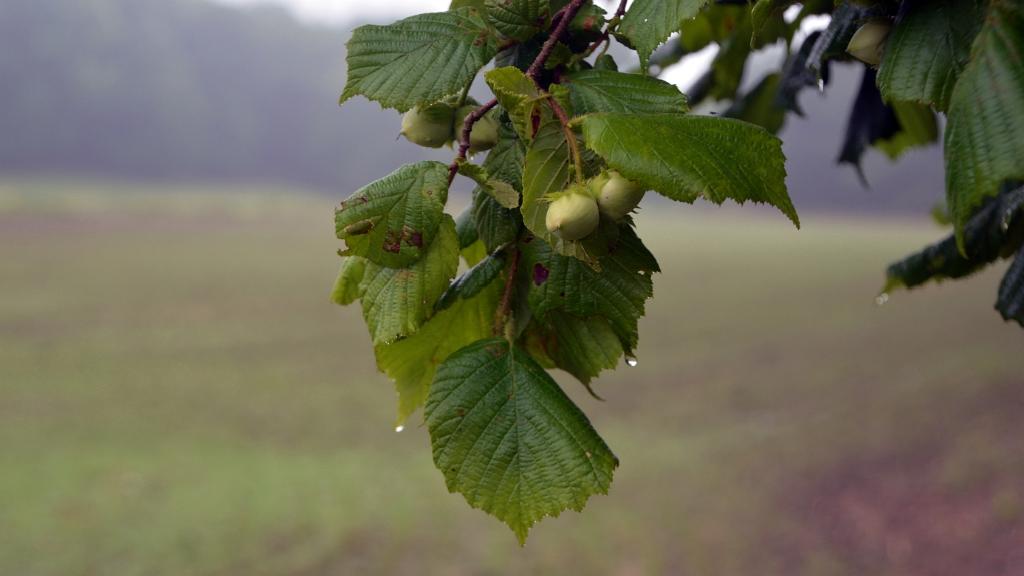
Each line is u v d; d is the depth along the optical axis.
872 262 20.17
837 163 0.98
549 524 4.82
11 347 9.52
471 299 0.73
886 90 0.62
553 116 0.63
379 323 0.65
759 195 0.61
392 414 7.09
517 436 0.66
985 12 0.61
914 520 4.75
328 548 4.38
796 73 0.90
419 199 0.64
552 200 0.63
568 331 0.71
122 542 4.40
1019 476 5.12
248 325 11.52
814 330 11.16
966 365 8.30
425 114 0.67
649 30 0.65
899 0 0.65
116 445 6.11
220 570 4.11
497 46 0.66
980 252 0.83
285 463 5.79
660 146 0.60
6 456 5.79
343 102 0.66
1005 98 0.57
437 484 5.38
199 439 6.31
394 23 0.67
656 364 9.32
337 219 0.64
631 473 5.74
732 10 0.94
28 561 4.16
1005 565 4.15
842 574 4.16
